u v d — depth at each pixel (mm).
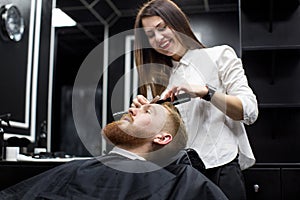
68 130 2963
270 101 2441
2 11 2572
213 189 1087
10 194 1148
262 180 1959
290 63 2457
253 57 2482
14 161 1872
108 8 3375
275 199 1940
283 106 2307
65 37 3311
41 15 3074
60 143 2951
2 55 2564
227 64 1379
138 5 3289
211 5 3080
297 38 2426
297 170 1943
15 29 2682
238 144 1394
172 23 1332
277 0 2480
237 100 1282
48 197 1088
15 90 2682
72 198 1067
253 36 2467
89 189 1085
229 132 1365
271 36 2453
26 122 2770
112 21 3432
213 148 1327
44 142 2906
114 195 1059
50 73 3121
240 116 1304
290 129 2424
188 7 3109
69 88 3123
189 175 1109
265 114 2449
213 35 3041
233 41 3008
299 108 2391
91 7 3428
